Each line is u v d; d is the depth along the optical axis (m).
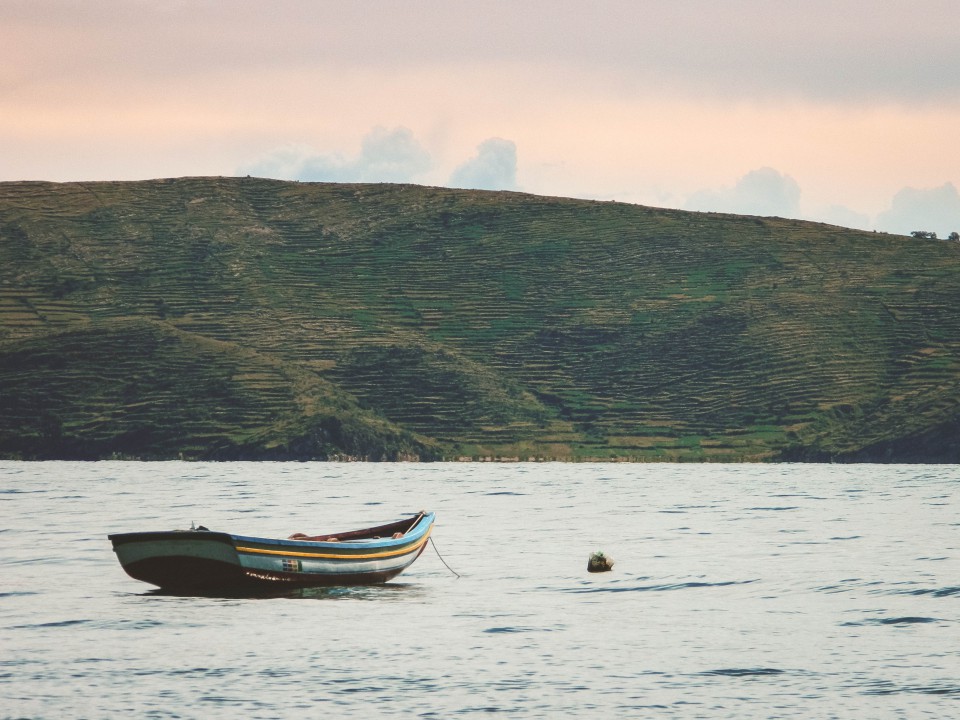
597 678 86.94
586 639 99.69
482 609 113.94
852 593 123.31
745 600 119.31
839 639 99.75
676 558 154.62
